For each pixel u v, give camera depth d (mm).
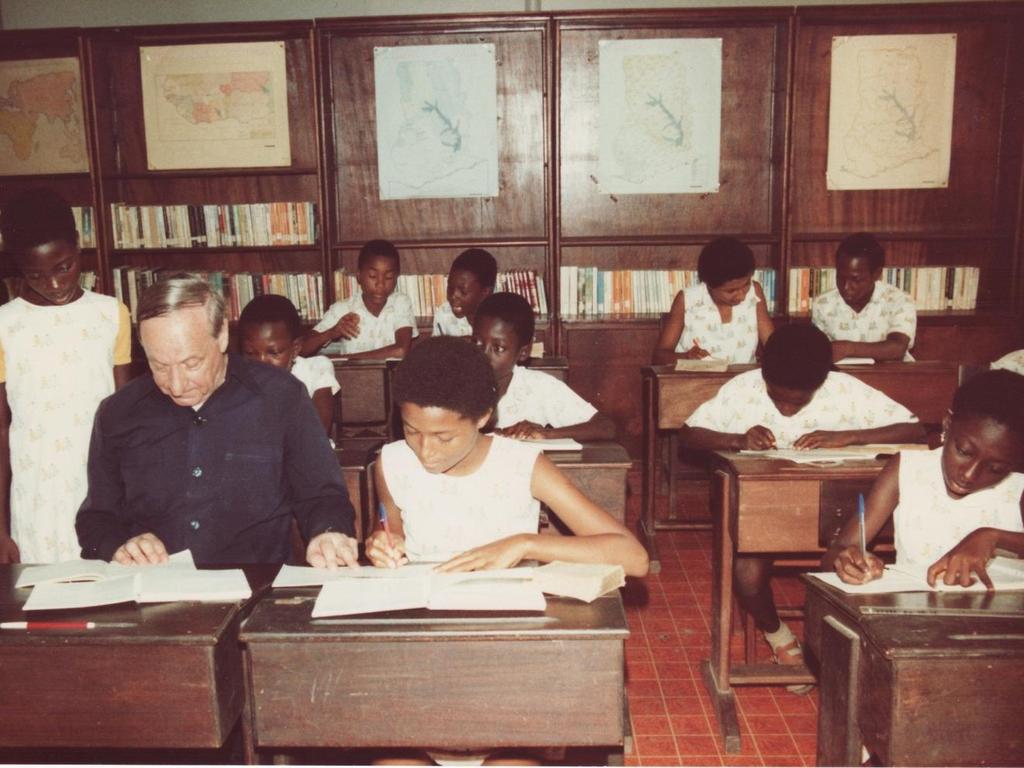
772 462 2363
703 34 5355
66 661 1385
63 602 1472
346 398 4098
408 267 5703
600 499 2615
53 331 2484
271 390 1823
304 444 1862
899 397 3760
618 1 5387
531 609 1424
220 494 1799
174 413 1780
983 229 5504
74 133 5387
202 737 1396
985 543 1696
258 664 1394
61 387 2488
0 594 1552
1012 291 5312
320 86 5188
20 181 5461
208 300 1671
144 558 1656
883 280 5480
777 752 2426
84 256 5559
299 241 5473
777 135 5355
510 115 5516
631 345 5242
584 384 5285
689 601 3510
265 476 1814
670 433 4473
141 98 5461
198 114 5406
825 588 1634
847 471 2246
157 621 1415
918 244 5590
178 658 1372
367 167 5574
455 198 5621
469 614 1418
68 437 2498
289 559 1908
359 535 2684
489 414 1683
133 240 5426
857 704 1517
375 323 4629
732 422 2986
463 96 5445
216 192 5613
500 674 1381
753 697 2732
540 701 1388
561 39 5359
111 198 5418
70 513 2514
